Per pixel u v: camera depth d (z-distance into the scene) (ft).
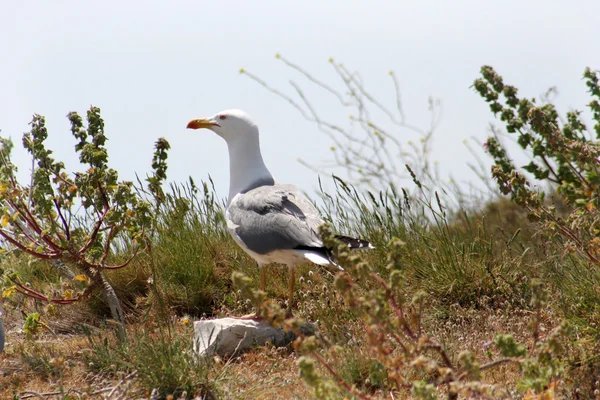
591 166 28.43
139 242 36.17
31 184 34.76
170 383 30.66
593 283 34.30
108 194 37.32
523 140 29.86
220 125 39.24
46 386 33.04
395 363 24.13
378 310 23.86
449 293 39.37
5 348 37.88
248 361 34.47
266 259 36.06
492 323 35.55
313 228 34.09
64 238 35.94
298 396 28.78
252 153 39.27
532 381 23.98
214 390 30.66
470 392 23.34
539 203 30.73
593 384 27.99
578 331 31.58
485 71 30.37
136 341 33.91
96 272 36.73
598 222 28.86
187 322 37.40
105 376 33.32
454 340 33.71
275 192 36.35
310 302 38.14
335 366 30.58
